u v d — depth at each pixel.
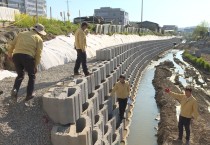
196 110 9.83
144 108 17.88
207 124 12.98
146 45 40.66
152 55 48.06
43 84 8.82
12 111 6.33
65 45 17.03
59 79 9.77
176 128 12.20
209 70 34.84
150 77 30.28
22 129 5.83
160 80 25.98
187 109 9.88
